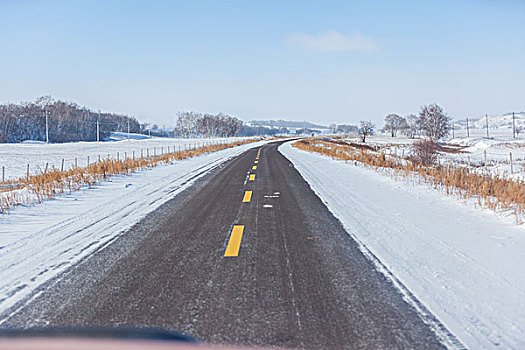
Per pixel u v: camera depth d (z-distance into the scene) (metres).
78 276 4.65
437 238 6.18
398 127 156.75
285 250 5.66
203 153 36.41
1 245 6.06
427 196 10.27
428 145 24.50
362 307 3.68
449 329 3.22
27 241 6.29
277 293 4.05
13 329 3.26
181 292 4.11
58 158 34.31
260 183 13.86
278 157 30.20
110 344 2.94
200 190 12.17
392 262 5.03
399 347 2.93
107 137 133.12
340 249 5.66
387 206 9.05
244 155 33.50
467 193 10.16
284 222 7.57
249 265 5.00
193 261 5.20
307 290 4.12
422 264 4.93
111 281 4.46
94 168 16.78
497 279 4.36
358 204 9.41
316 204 9.54
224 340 3.04
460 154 43.00
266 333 3.16
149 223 7.58
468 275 4.50
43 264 5.12
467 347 2.93
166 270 4.84
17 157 35.19
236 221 7.72
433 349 2.90
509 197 8.76
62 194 11.30
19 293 4.12
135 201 10.18
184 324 3.34
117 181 14.55
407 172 15.11
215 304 3.78
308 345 2.97
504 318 3.41
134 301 3.87
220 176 16.31
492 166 24.75
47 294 4.08
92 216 8.30
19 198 10.46
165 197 10.83
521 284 4.20
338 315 3.51
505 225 6.93
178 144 67.06
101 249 5.80
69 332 3.18
